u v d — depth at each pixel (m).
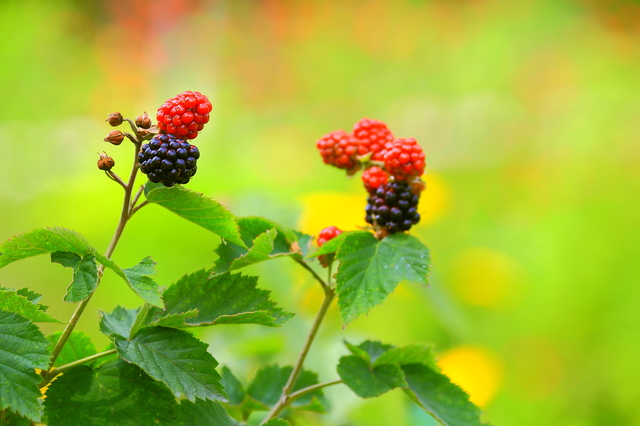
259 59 10.85
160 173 1.52
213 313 1.67
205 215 1.63
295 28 10.98
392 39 10.92
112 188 7.23
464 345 4.89
